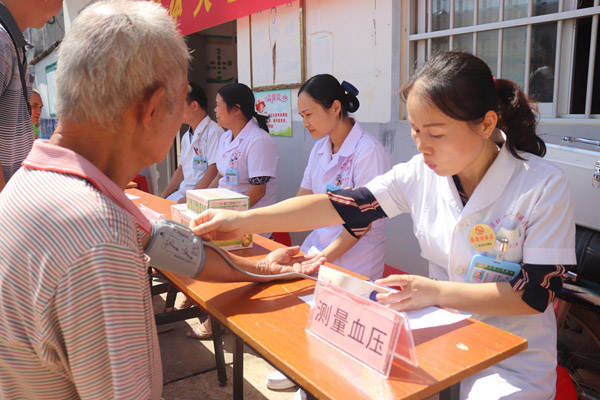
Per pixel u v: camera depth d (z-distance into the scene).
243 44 4.96
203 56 6.69
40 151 0.92
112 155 0.96
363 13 3.51
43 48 11.81
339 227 2.48
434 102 1.26
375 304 1.02
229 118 3.55
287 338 1.12
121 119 0.92
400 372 0.98
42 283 0.79
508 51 2.88
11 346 0.85
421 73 1.32
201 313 2.89
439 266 1.64
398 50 3.30
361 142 2.44
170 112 0.96
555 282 1.33
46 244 0.80
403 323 0.95
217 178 3.96
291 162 4.50
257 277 1.48
